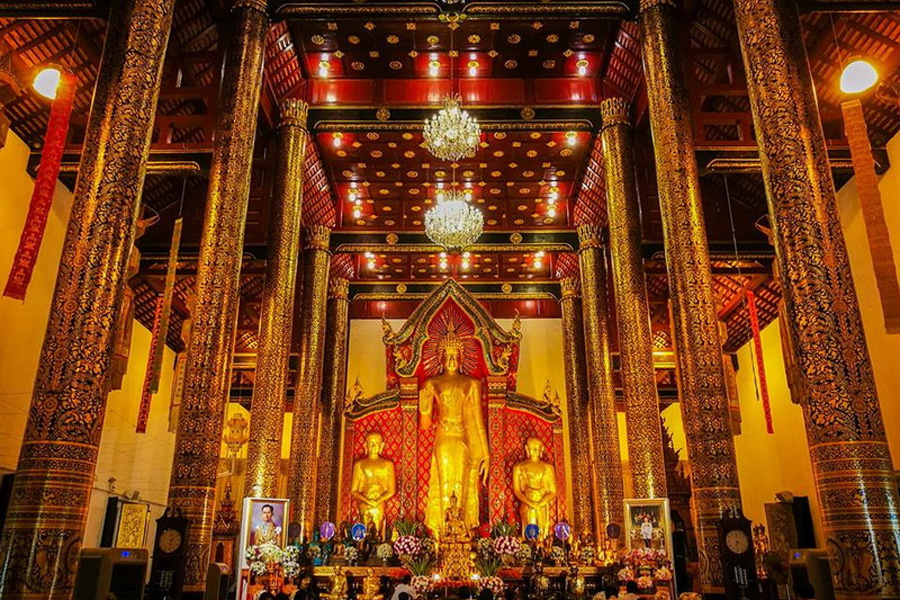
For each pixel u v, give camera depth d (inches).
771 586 397.1
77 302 251.9
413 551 511.5
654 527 431.2
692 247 385.1
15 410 467.5
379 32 564.4
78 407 239.8
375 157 685.9
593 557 546.9
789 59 291.0
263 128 596.1
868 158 324.2
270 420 470.6
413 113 609.0
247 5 457.7
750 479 781.9
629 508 442.3
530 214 789.9
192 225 617.3
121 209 270.4
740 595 309.7
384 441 735.7
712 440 347.3
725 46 502.9
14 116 459.5
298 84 613.6
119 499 631.2
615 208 551.5
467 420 698.8
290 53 573.3
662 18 446.6
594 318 695.1
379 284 863.7
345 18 483.5
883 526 217.5
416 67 608.1
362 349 885.2
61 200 516.7
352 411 750.5
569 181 736.3
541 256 844.6
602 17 484.4
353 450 738.8
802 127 277.6
